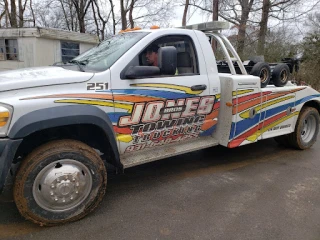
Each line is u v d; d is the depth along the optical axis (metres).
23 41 13.96
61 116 2.69
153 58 3.47
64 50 15.31
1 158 2.51
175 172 4.28
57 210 2.85
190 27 4.70
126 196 3.52
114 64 3.15
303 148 5.40
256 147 5.57
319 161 4.86
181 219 3.02
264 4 16.92
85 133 3.20
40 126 2.60
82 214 2.97
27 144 2.88
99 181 3.03
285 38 15.62
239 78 4.06
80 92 2.89
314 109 5.40
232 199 3.46
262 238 2.72
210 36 4.68
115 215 3.08
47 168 2.75
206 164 4.62
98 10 22.47
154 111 3.43
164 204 3.33
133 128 3.33
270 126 4.71
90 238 2.70
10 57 14.50
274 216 3.10
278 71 4.77
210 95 3.93
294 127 5.16
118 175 4.15
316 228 2.90
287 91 4.84
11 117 2.53
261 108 4.46
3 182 2.53
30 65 14.09
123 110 3.18
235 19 17.91
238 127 4.18
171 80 3.52
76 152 2.84
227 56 4.51
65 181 2.81
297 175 4.23
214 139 4.22
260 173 4.29
